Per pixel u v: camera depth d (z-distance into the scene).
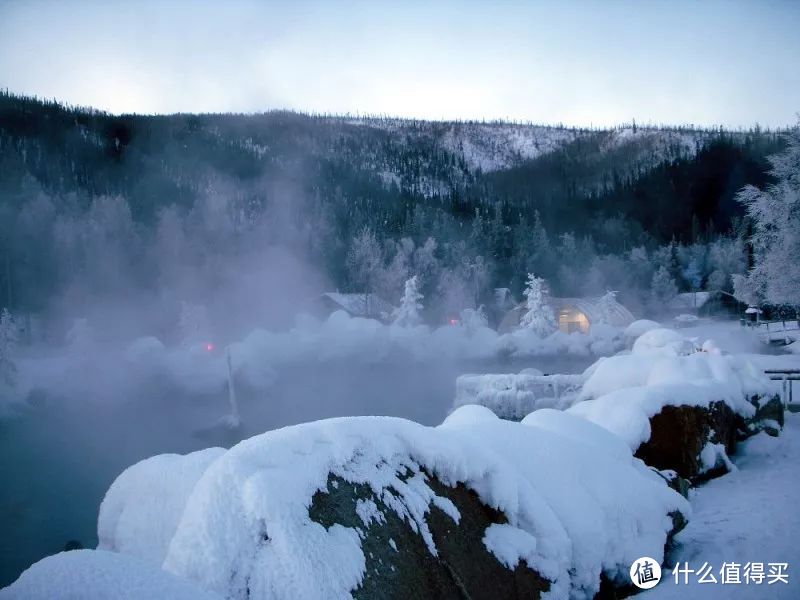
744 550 4.93
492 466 3.58
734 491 6.82
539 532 3.55
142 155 133.50
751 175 117.81
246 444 2.57
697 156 129.75
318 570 2.19
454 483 3.38
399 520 2.78
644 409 7.25
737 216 102.00
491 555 3.18
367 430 3.08
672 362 9.40
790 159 28.52
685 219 111.69
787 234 28.08
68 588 1.57
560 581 3.50
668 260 86.31
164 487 3.16
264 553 2.22
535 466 4.12
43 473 17.08
